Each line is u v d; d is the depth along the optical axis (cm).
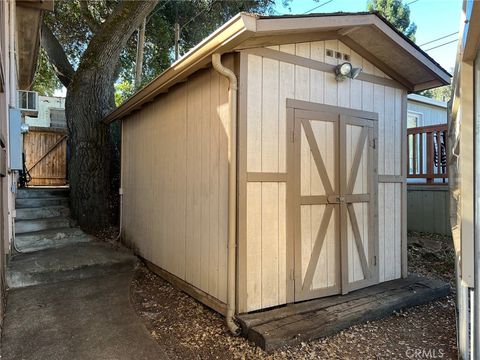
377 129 388
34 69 787
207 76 333
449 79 392
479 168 178
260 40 293
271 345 245
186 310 322
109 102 643
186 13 1072
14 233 457
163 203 428
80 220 593
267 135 303
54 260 404
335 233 346
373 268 378
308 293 325
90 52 616
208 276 329
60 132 870
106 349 243
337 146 350
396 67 392
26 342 249
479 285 176
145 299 350
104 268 414
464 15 185
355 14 309
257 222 296
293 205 318
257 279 295
